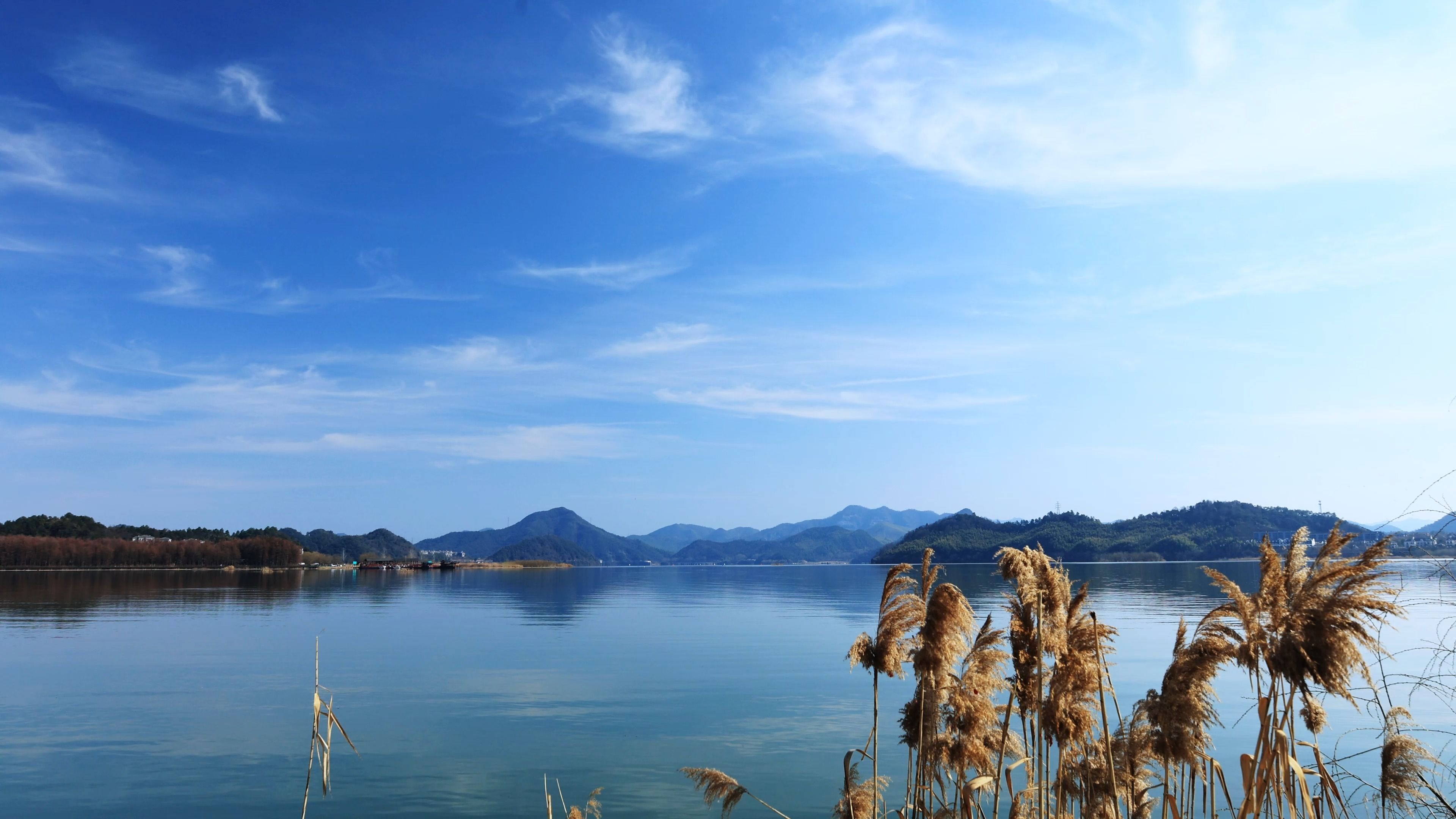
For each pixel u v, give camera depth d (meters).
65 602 93.06
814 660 45.28
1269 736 6.29
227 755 23.59
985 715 8.73
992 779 8.73
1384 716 7.63
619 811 18.48
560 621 74.94
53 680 37.62
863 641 9.35
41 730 26.97
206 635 58.66
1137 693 27.94
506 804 19.02
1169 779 8.45
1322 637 5.91
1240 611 6.49
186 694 34.06
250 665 43.06
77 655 46.88
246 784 20.61
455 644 54.47
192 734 26.41
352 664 43.69
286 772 21.73
